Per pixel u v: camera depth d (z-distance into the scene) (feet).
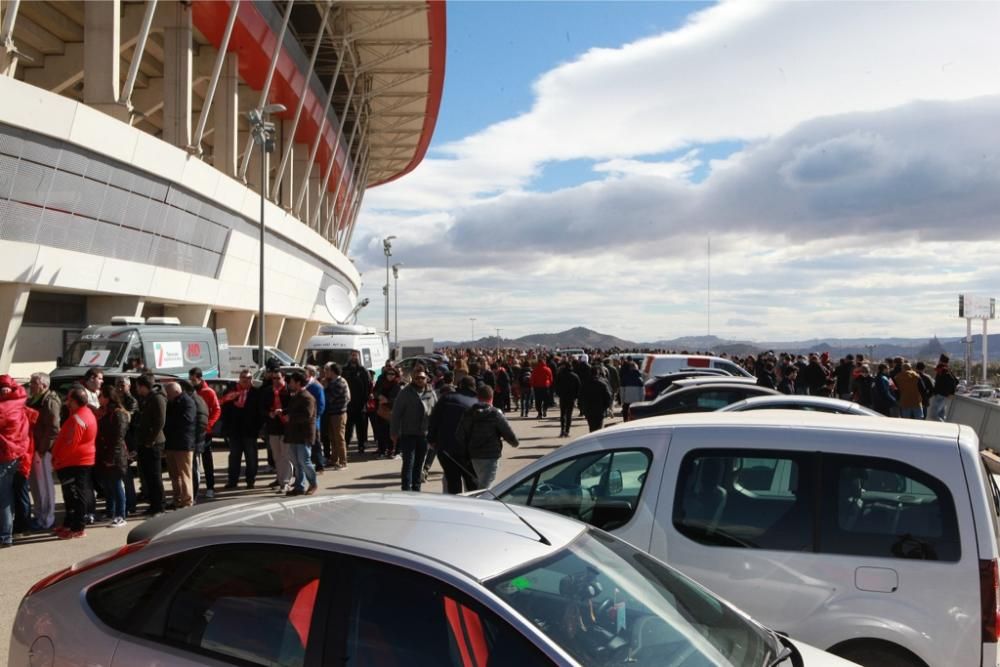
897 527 14.62
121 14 108.68
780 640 11.68
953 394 65.21
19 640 11.27
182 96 109.60
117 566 11.28
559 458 17.72
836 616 14.47
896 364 65.46
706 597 11.89
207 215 117.19
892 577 14.33
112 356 61.16
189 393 39.88
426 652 9.41
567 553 11.01
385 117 248.73
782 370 79.36
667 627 10.53
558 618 9.68
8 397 31.83
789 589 14.83
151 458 37.93
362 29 175.63
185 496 39.09
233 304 133.80
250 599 10.32
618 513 16.65
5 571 28.07
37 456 34.78
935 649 13.94
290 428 42.37
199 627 10.34
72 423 33.17
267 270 147.64
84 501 33.60
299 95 157.38
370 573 9.98
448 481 36.27
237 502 13.67
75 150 83.87
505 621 9.27
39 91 77.25
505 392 88.79
